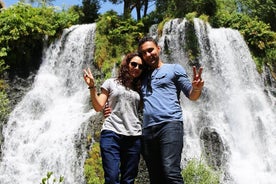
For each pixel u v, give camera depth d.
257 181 13.34
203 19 18.98
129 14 20.41
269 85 19.06
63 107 17.03
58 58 19.31
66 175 13.41
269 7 23.56
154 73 4.15
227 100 16.92
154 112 3.96
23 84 17.97
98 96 4.16
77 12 23.81
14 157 14.76
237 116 16.28
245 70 18.73
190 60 17.83
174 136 3.84
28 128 15.73
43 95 17.61
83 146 13.62
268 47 19.83
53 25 19.78
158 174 3.96
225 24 20.55
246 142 15.30
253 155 14.80
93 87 4.10
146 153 4.02
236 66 18.59
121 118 4.14
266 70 19.36
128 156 4.09
